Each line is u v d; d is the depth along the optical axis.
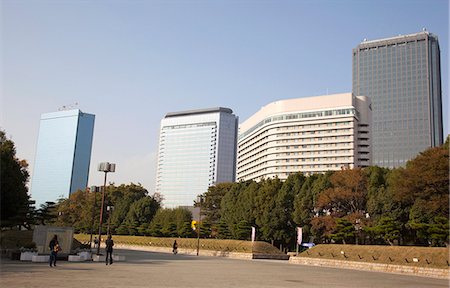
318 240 66.88
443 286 22.83
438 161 38.78
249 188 73.88
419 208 45.09
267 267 34.62
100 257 32.16
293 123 139.75
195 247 64.81
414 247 36.69
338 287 20.05
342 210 61.47
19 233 43.72
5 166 44.41
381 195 54.84
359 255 40.53
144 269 25.55
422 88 187.62
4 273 19.41
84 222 95.12
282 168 138.62
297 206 64.69
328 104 136.12
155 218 85.25
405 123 186.75
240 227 65.44
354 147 130.75
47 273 20.11
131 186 108.94
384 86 195.38
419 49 192.50
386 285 22.38
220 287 17.55
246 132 167.00
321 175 68.00
